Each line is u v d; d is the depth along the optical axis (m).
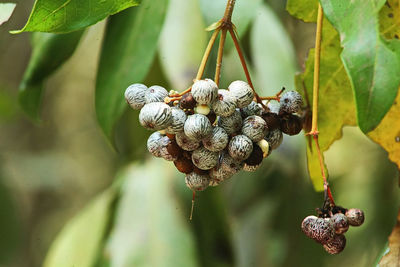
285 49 0.61
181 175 0.68
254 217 0.75
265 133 0.43
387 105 0.40
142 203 0.67
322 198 0.72
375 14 0.41
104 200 0.70
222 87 0.62
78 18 0.45
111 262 0.65
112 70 0.56
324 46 0.50
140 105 0.43
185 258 0.65
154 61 0.64
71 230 0.69
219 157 0.43
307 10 0.49
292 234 0.73
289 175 0.73
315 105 0.45
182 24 0.59
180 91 0.58
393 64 0.40
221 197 0.67
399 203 0.74
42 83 0.57
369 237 0.74
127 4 0.45
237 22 0.54
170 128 0.42
